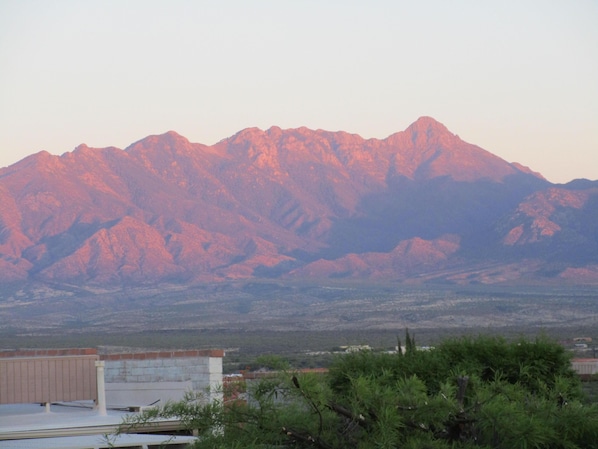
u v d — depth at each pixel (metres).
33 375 21.30
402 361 18.05
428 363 17.72
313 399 13.47
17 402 21.08
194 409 14.55
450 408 13.66
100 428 19.69
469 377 15.10
